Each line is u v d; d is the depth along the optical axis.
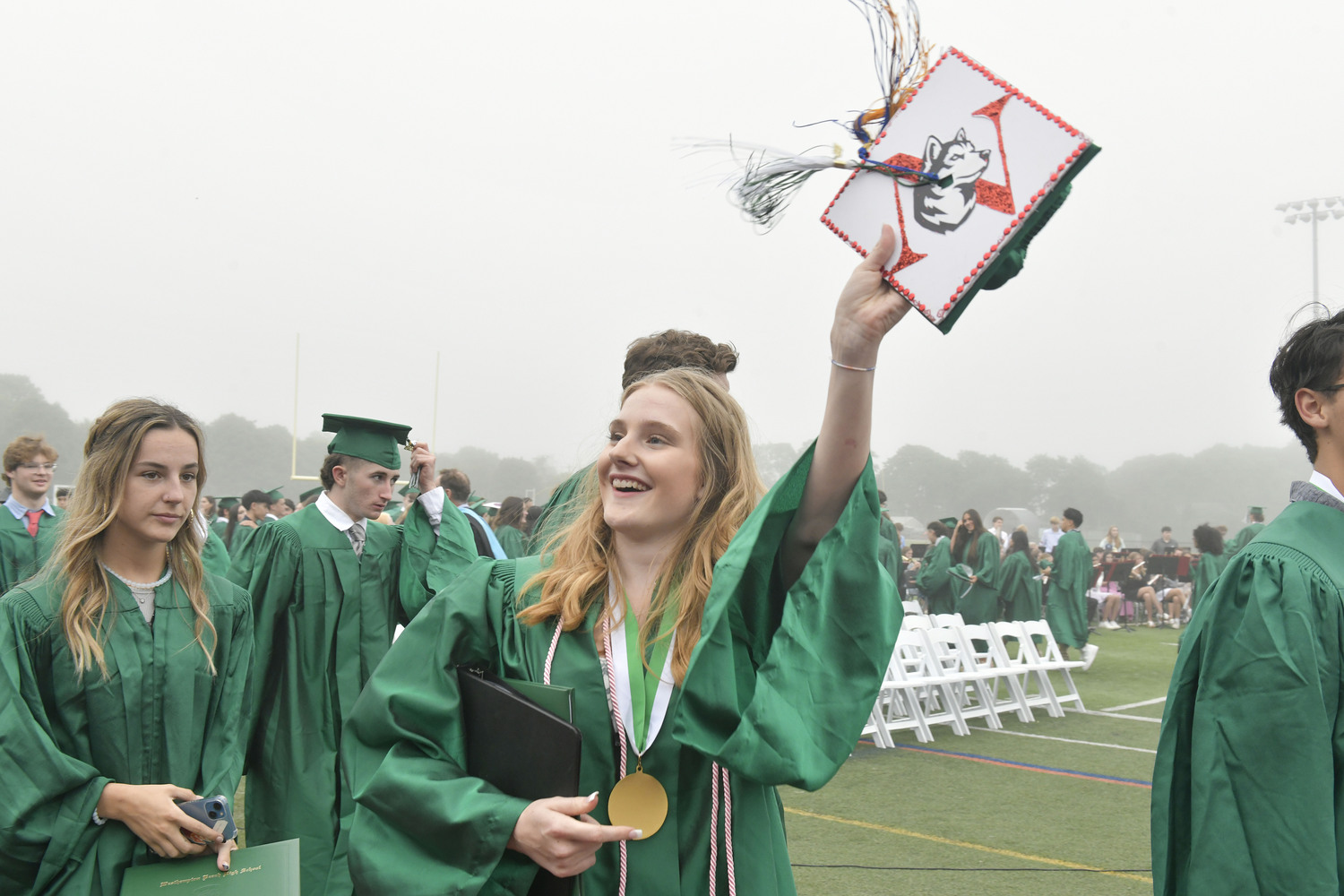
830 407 1.42
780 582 1.58
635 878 1.45
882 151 1.37
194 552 2.63
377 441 4.42
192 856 2.28
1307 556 1.82
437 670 1.64
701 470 1.66
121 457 2.48
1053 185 1.24
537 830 1.37
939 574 13.21
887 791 5.99
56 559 2.47
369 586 4.40
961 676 8.01
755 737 1.34
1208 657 1.87
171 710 2.50
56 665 2.38
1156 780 1.99
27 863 2.24
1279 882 1.69
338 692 4.24
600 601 1.63
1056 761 6.90
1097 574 20.27
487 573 1.74
